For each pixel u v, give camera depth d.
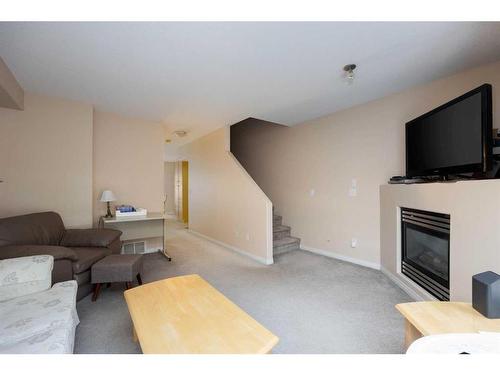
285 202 4.57
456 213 1.72
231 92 2.80
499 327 1.10
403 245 2.57
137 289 1.71
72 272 2.10
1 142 2.62
